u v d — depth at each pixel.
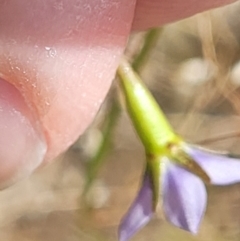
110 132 0.05
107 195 0.07
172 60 0.09
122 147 0.09
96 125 0.06
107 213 0.07
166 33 0.09
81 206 0.07
